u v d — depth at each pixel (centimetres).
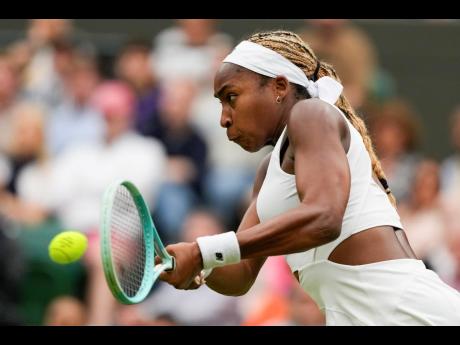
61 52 2944
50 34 3036
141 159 2750
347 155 1215
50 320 2533
